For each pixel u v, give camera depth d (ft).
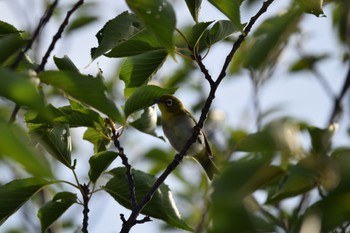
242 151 18.65
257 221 15.78
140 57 33.53
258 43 21.43
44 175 13.17
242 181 16.34
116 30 29.45
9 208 30.73
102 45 29.25
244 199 16.07
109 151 31.40
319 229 15.17
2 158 13.66
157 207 32.71
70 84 18.94
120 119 19.03
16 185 30.81
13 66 21.06
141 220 31.78
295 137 19.01
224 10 21.72
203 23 30.30
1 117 13.75
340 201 14.87
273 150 18.53
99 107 19.11
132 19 29.58
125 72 34.06
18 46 19.26
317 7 24.02
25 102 14.53
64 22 24.94
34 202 53.78
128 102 32.14
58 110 31.19
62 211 32.09
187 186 58.08
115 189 32.68
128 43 30.45
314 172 19.13
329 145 25.11
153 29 18.63
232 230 15.26
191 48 31.17
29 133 31.42
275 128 18.66
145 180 33.40
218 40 31.30
